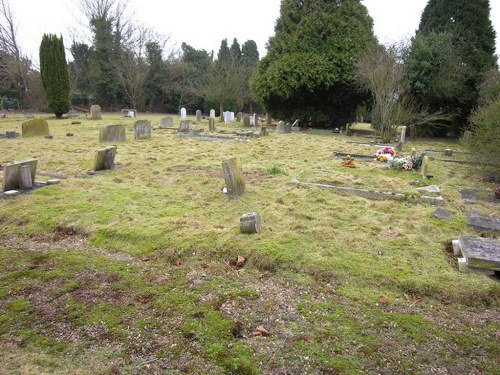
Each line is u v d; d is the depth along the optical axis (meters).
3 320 3.30
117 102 41.25
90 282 3.99
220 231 5.29
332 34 22.84
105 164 9.30
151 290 3.84
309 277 4.24
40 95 32.81
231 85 36.12
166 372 2.72
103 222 5.64
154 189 7.56
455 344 3.17
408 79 18.53
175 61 42.69
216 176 8.71
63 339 3.08
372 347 3.06
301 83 22.16
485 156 9.77
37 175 8.71
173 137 16.69
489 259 4.31
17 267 4.32
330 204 6.85
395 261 4.60
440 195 7.84
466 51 19.55
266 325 3.32
